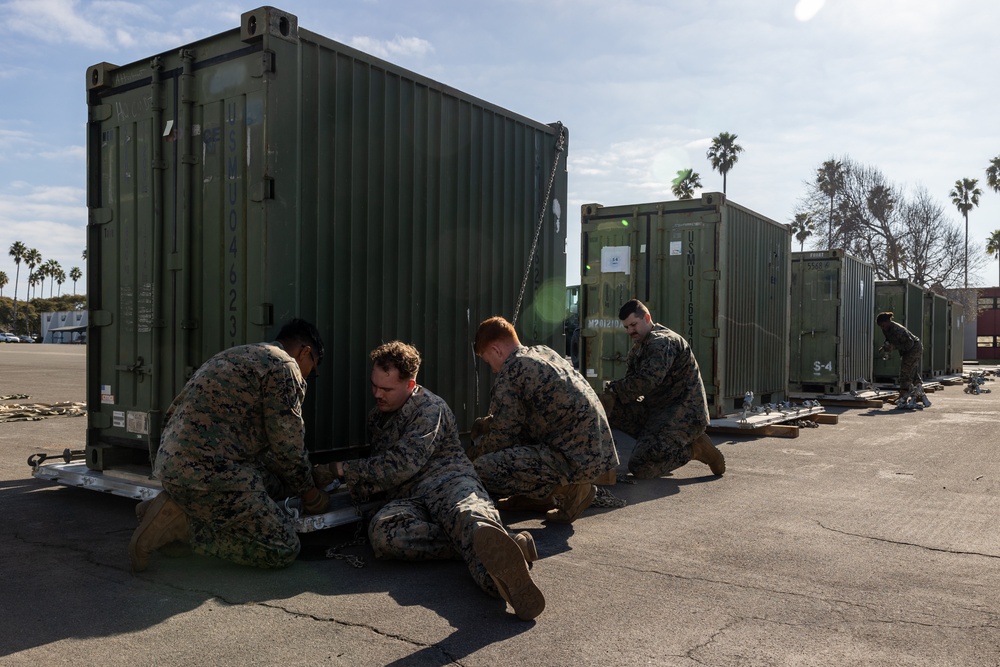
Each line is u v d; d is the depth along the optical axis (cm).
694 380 594
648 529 439
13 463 638
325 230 454
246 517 336
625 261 986
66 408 1042
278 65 422
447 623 285
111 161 504
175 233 464
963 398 1572
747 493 547
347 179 469
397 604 306
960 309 2741
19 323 11025
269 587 326
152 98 472
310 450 449
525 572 285
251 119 424
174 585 328
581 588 330
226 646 262
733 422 873
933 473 632
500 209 605
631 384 574
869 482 591
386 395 382
